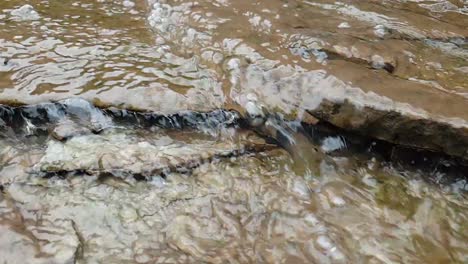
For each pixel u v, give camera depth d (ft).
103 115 6.39
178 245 5.48
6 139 6.23
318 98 6.38
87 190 5.81
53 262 5.23
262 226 5.70
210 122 6.46
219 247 5.50
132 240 5.48
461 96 6.43
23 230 5.44
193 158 6.12
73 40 7.30
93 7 8.20
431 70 7.00
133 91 6.54
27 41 7.20
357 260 5.49
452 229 5.77
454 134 5.97
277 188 6.02
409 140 6.15
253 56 7.02
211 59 7.07
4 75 6.63
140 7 8.26
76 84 6.57
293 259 5.46
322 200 5.95
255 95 6.59
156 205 5.77
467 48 7.60
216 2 8.30
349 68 6.74
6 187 5.76
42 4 8.18
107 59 6.99
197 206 5.80
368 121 6.18
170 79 6.75
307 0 8.62
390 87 6.40
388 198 6.01
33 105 6.31
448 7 8.86
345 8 8.45
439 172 6.19
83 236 5.47
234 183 6.02
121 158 6.02
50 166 5.90
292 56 7.02
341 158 6.32
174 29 7.68
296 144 6.40
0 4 8.08
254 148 6.33
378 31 7.76
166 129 6.42
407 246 5.62
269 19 7.88
